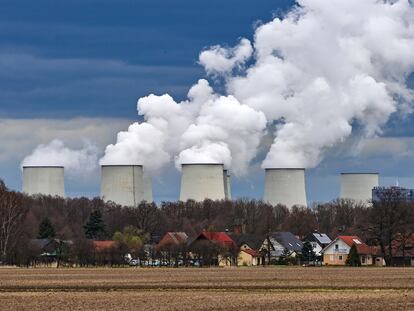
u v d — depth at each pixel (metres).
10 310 87.44
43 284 128.50
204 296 104.00
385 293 108.81
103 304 93.06
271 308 88.25
